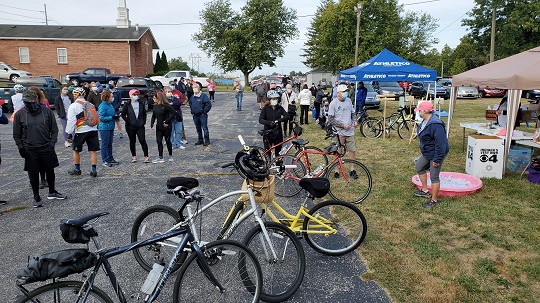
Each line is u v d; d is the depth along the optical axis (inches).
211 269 128.0
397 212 221.6
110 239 189.3
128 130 344.2
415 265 161.5
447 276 152.9
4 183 287.1
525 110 451.5
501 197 244.7
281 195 248.1
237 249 127.3
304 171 253.6
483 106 945.5
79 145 300.4
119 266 162.7
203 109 427.8
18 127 225.5
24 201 245.4
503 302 136.6
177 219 152.8
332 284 148.3
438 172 225.9
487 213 216.7
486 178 287.1
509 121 291.3
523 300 137.6
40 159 231.1
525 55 330.6
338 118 286.8
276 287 142.1
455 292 141.6
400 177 294.2
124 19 1505.9
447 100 1145.4
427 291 142.5
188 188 140.6
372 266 160.9
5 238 191.2
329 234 165.9
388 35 1462.8
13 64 1353.3
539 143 293.1
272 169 181.8
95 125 300.4
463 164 339.9
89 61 1374.3
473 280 149.9
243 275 128.0
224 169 325.4
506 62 337.4
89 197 253.4
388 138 487.8
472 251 174.1
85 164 346.6
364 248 176.7
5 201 241.9
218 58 1927.9
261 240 139.8
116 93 490.9
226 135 515.5
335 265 162.7
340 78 554.6
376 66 475.8
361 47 1421.0
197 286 137.0
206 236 189.0
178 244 131.6
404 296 139.9
